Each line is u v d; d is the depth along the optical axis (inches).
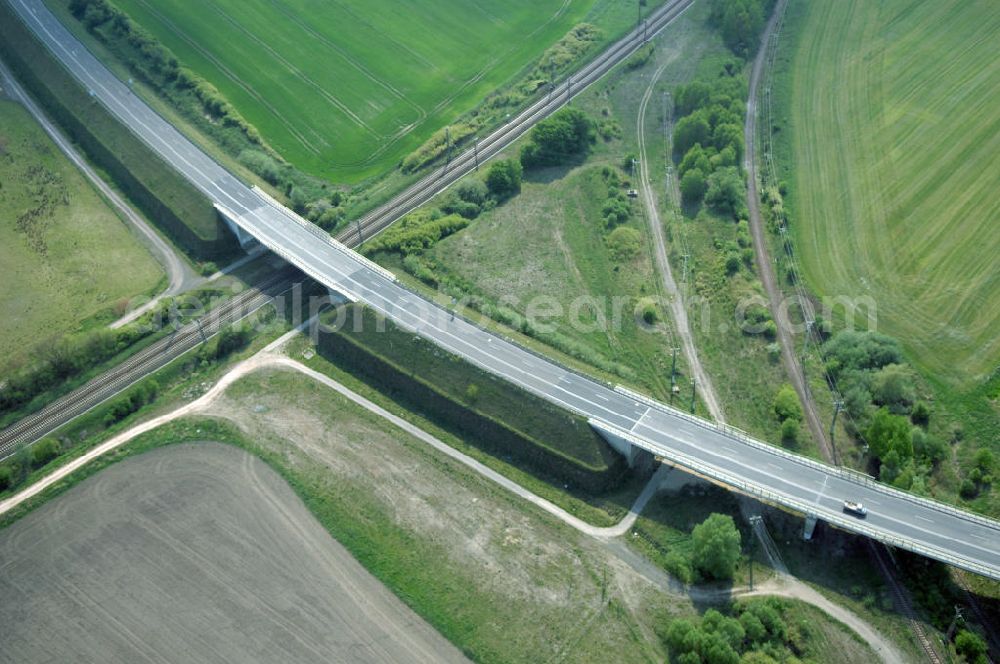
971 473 5925.2
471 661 5142.7
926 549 5295.3
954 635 5142.7
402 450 6387.8
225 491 6063.0
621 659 5103.3
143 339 7268.7
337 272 7480.3
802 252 7662.4
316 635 5246.1
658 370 6830.7
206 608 5398.6
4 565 5689.0
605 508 5989.2
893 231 7726.4
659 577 5551.2
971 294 7096.5
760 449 5979.3
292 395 6835.6
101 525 5890.8
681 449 5969.5
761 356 6835.6
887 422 5871.1
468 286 7539.4
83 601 5472.4
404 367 6811.0
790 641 5137.8
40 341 7175.2
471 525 5866.1
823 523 5753.0
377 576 5546.3
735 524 5787.4
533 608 5374.0
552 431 6259.8
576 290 7485.2
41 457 6373.0
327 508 5930.1
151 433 6530.5
